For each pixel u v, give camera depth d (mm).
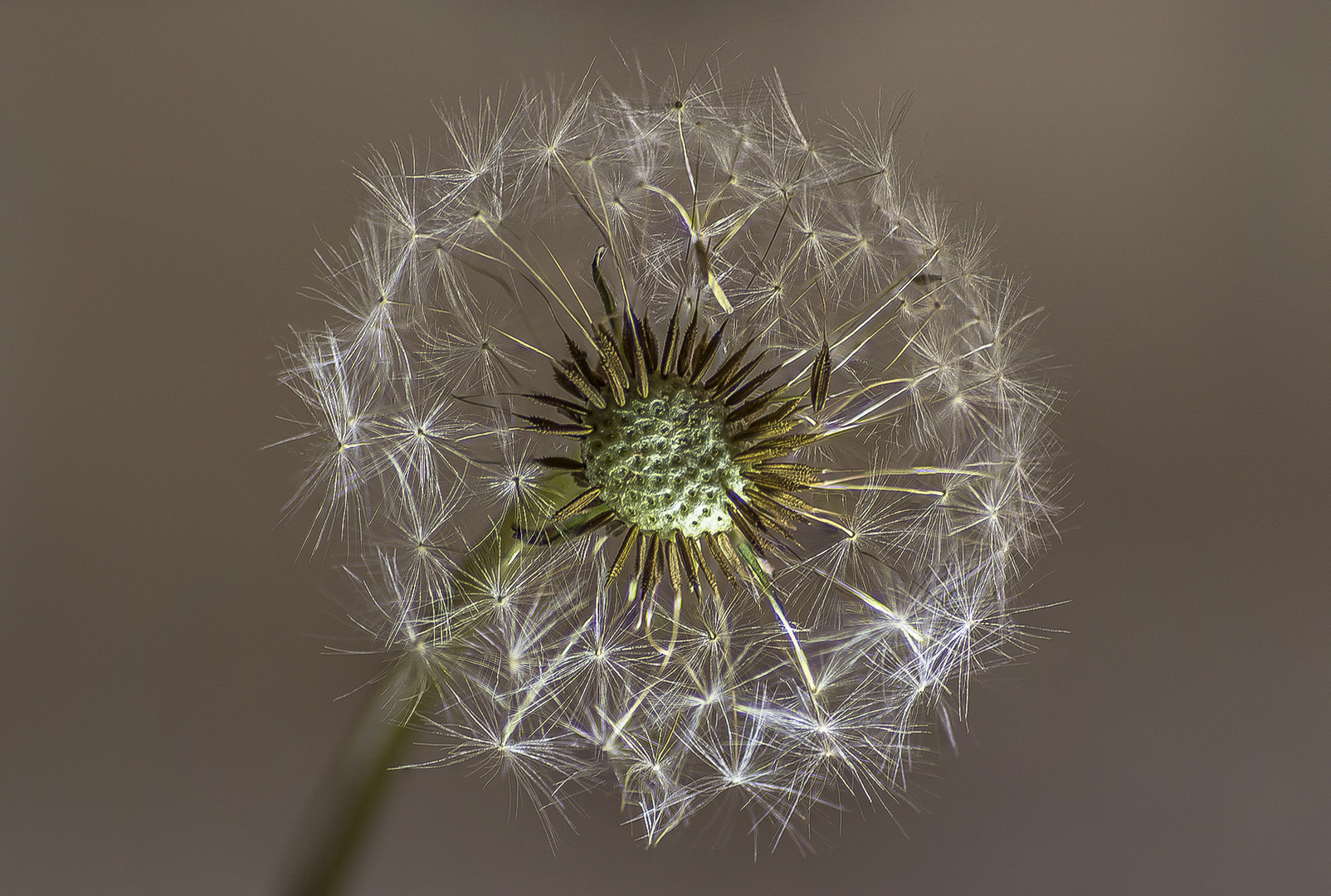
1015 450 298
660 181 297
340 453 292
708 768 293
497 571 290
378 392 292
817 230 297
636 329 286
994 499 297
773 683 294
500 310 294
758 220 297
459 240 294
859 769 295
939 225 298
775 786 293
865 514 293
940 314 297
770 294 295
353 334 293
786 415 286
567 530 286
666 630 292
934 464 297
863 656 294
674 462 284
